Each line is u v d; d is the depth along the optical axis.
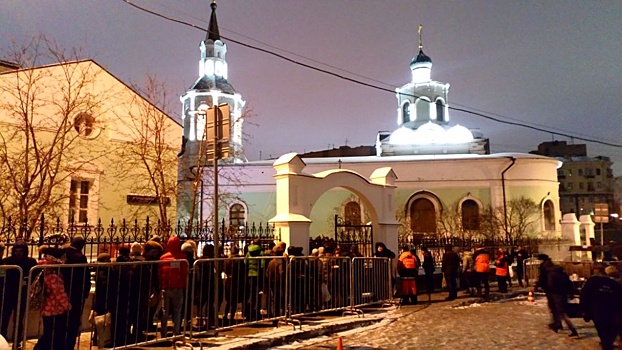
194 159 34.72
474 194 37.59
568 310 9.96
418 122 47.47
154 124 18.64
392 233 16.41
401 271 14.75
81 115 17.08
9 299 6.63
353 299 12.13
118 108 18.05
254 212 37.56
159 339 7.69
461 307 14.12
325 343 9.02
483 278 16.42
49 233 13.77
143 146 17.78
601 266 8.92
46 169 14.06
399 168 38.56
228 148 8.95
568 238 34.91
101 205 17.25
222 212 37.50
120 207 17.72
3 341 4.74
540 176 37.66
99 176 17.30
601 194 87.00
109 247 12.28
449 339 9.41
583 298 8.35
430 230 37.62
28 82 15.37
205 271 8.90
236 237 13.36
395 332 10.15
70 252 7.45
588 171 87.94
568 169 88.62
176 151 19.52
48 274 6.80
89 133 17.31
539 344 9.04
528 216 36.50
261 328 9.62
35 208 14.17
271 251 11.20
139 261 7.81
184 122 42.41
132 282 7.78
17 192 14.07
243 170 38.09
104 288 7.53
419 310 13.31
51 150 14.32
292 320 10.02
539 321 11.61
